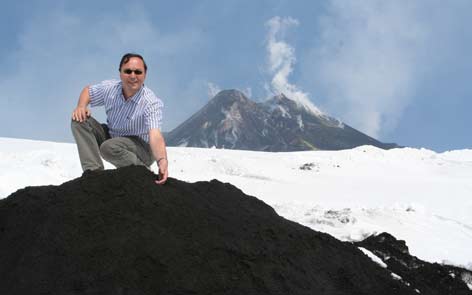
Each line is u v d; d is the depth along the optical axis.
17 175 11.80
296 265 4.75
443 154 36.38
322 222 10.84
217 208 4.98
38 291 3.93
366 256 5.73
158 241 4.28
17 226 4.46
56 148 25.47
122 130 4.80
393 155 31.91
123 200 4.50
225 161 24.22
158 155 4.58
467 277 6.59
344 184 23.22
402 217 11.80
